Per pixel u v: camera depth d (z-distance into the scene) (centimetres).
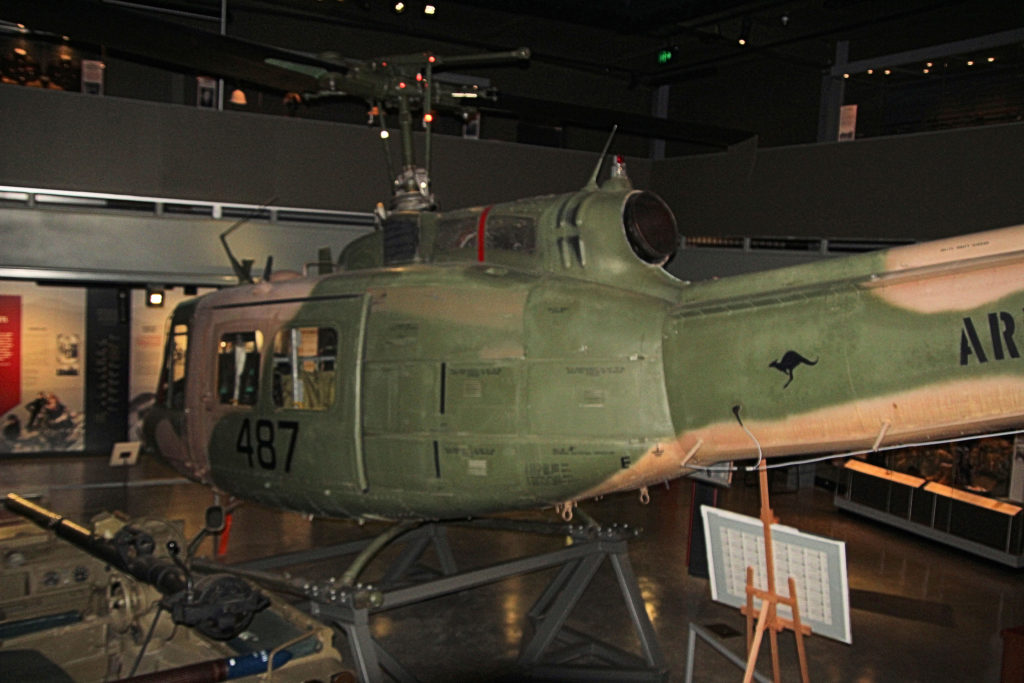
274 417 456
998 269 283
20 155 846
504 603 646
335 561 741
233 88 999
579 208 408
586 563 516
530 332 385
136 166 889
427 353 406
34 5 403
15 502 533
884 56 991
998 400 280
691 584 702
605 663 541
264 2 985
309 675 354
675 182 1080
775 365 327
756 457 353
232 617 346
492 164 1030
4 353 1095
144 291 1148
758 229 984
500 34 1086
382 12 1009
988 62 899
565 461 375
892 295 304
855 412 311
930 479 863
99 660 424
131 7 934
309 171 956
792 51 1019
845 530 892
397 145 988
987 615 644
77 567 499
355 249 502
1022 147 772
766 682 418
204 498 946
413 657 542
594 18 939
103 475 1030
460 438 393
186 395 516
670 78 1177
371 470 418
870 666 547
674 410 354
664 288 389
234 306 499
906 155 855
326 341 444
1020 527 750
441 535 652
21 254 866
